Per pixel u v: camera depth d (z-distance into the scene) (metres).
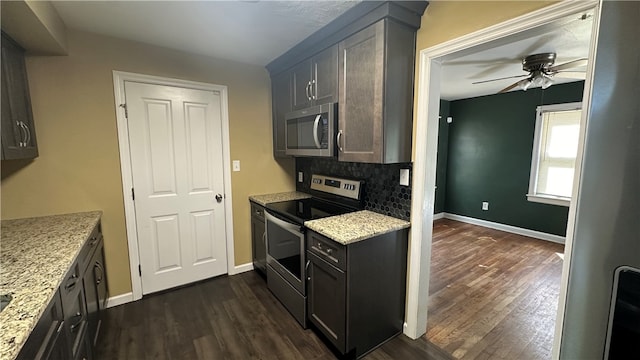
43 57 1.98
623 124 0.56
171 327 2.10
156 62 2.39
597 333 0.63
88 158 2.19
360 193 2.29
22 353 0.77
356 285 1.71
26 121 1.82
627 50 0.54
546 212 4.08
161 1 1.67
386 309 1.90
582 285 0.64
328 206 2.47
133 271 2.45
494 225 4.67
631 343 0.58
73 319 1.27
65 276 1.16
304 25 1.98
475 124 4.81
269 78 2.99
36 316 0.81
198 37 2.20
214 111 2.72
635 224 0.56
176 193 2.60
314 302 1.97
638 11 0.53
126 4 1.70
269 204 2.58
